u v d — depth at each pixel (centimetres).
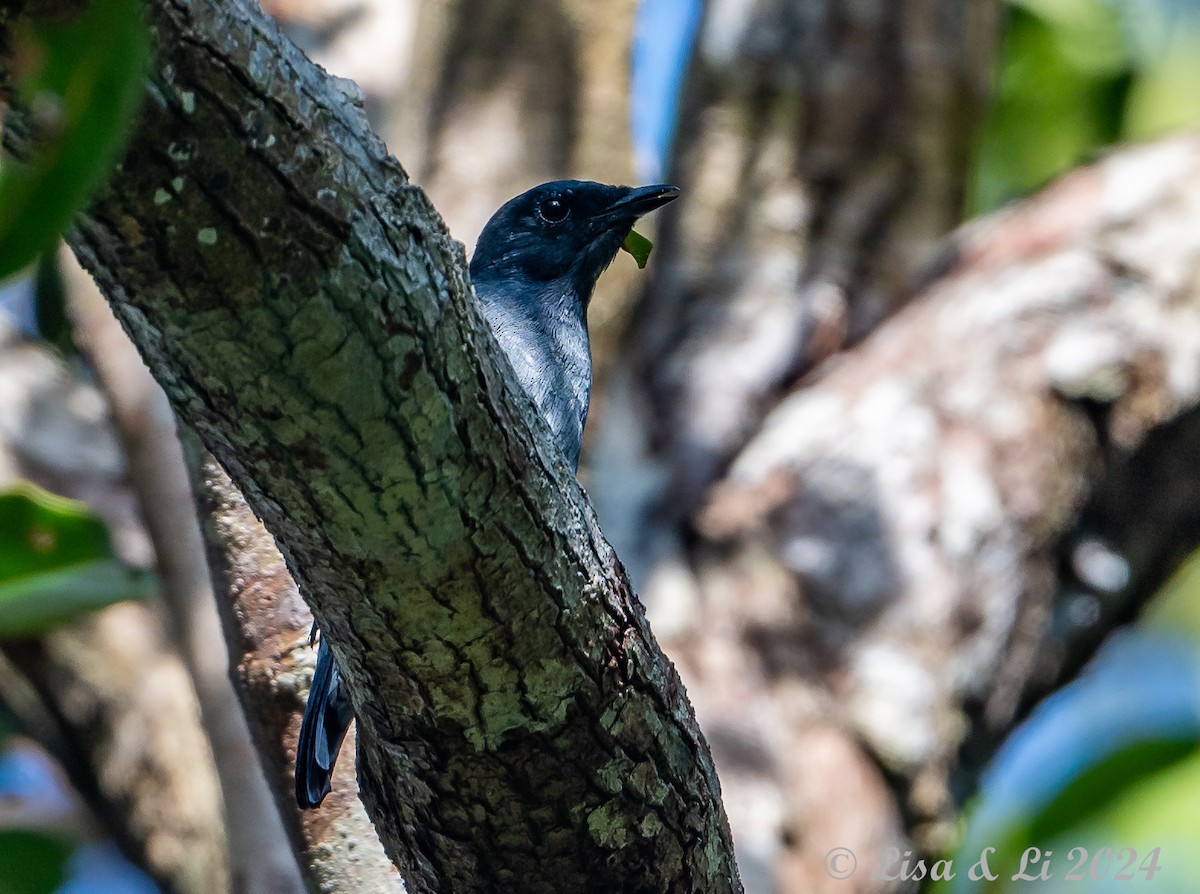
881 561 1112
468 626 499
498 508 479
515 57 1229
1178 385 1173
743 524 1135
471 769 544
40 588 794
